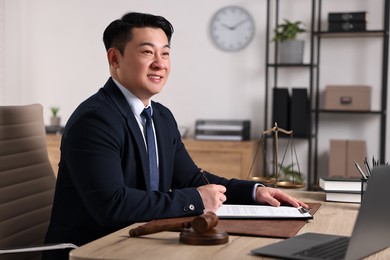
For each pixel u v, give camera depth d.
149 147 2.16
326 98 4.94
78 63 5.63
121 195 1.83
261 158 5.25
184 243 1.55
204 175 2.40
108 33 2.16
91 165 1.87
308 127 4.95
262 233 1.66
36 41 5.70
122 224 1.87
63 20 5.64
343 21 4.81
